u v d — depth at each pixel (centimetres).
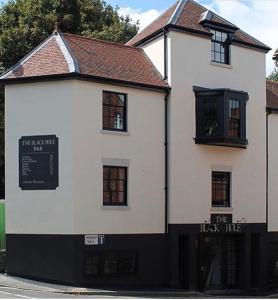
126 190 2458
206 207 2666
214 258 2725
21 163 2400
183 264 2608
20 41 3538
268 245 2917
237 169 2795
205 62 2717
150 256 2492
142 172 2502
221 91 2636
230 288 2755
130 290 2330
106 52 2595
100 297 2058
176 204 2567
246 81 2864
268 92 3148
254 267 2839
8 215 2425
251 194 2839
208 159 2694
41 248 2341
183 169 2602
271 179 2953
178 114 2603
